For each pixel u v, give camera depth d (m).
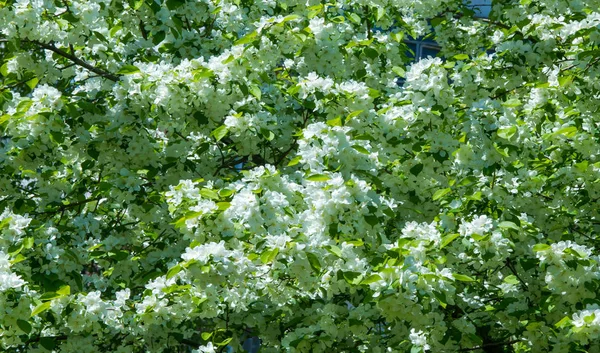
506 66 6.02
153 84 5.48
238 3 6.52
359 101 5.40
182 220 4.41
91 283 6.86
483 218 5.08
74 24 5.83
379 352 5.43
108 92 6.19
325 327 5.36
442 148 5.45
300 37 5.54
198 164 6.36
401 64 6.71
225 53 5.46
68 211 6.68
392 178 5.88
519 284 5.82
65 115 5.90
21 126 5.68
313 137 4.75
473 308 5.68
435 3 7.74
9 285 4.53
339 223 4.45
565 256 4.81
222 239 4.46
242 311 5.93
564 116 6.27
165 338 6.08
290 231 4.42
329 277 4.91
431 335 5.23
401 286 4.50
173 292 5.07
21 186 6.32
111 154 5.91
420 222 6.15
